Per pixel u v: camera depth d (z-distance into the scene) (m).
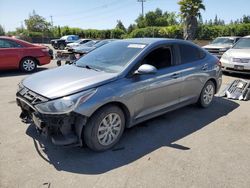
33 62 10.33
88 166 3.37
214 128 4.68
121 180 3.10
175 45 4.90
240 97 6.54
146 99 4.21
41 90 3.56
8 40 9.79
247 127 4.76
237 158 3.64
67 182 3.04
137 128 4.59
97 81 3.65
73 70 4.21
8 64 9.75
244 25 41.44
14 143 3.90
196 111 5.57
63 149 3.77
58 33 60.03
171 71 4.62
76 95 3.38
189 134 4.40
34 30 66.94
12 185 2.96
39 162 3.42
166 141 4.12
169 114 5.33
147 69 3.85
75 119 3.42
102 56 4.58
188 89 5.10
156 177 3.16
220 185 3.04
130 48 4.48
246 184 3.07
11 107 5.59
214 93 5.98
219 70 5.91
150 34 46.53
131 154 3.70
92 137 3.57
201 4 31.84
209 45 14.53
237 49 10.07
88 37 57.31
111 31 54.53
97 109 3.55
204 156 3.67
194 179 3.14
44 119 3.34
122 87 3.79
